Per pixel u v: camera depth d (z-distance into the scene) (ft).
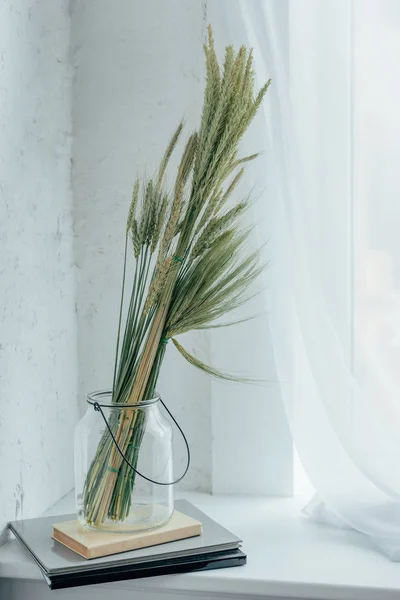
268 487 5.89
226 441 5.89
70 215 5.89
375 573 4.83
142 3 5.78
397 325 5.60
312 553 5.07
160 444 4.90
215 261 4.86
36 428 5.41
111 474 4.89
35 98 5.35
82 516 4.94
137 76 5.82
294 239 5.29
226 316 5.78
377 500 5.31
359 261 5.61
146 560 4.75
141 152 5.85
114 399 4.97
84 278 5.97
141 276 4.96
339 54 5.51
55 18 5.61
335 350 5.28
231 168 4.88
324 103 5.52
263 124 5.36
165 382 5.96
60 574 4.62
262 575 4.80
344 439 5.26
